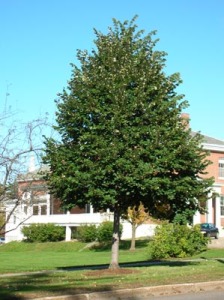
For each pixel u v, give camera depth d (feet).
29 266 81.00
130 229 144.87
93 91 53.93
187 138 56.29
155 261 81.51
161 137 52.75
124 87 53.01
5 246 152.87
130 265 69.15
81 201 55.77
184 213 59.36
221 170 157.69
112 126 51.70
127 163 51.39
